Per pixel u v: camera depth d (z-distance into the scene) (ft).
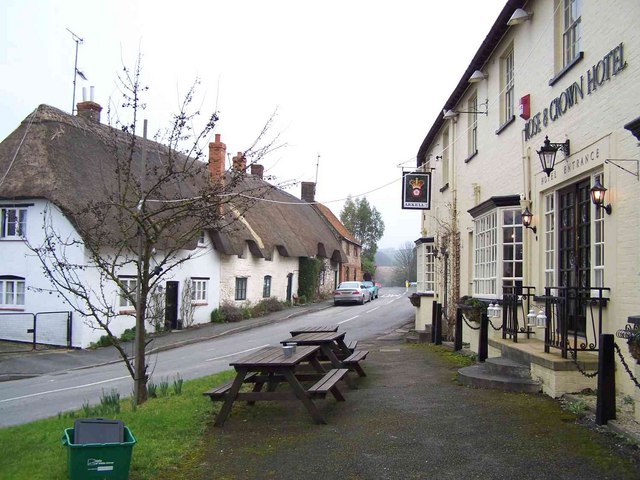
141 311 28.89
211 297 93.66
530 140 35.60
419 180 62.85
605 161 25.63
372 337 66.08
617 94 24.89
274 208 128.88
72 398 38.96
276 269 120.16
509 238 37.22
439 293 63.62
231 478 17.16
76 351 64.64
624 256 24.17
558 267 31.83
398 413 23.98
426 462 17.93
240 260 103.35
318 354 36.68
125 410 26.53
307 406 22.95
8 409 36.22
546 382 26.07
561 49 32.19
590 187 28.02
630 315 23.61
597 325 26.76
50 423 25.53
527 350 28.86
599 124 26.53
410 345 51.26
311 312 112.78
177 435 21.48
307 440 20.74
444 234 58.65
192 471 17.79
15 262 68.90
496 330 35.55
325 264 152.66
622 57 24.50
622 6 24.61
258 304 107.55
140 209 30.94
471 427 21.36
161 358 58.39
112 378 47.52
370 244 258.57
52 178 66.90
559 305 28.73
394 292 201.57
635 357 19.39
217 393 23.43
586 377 25.05
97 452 15.80
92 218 64.54
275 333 79.92
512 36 39.60
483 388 28.09
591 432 20.11
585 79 28.12
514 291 32.99
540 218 34.06
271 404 26.76
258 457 19.02
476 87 49.16
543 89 33.96
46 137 70.85
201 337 75.97
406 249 287.48
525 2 35.94
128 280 72.28
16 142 71.82
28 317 68.44
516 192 38.40
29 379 50.83
